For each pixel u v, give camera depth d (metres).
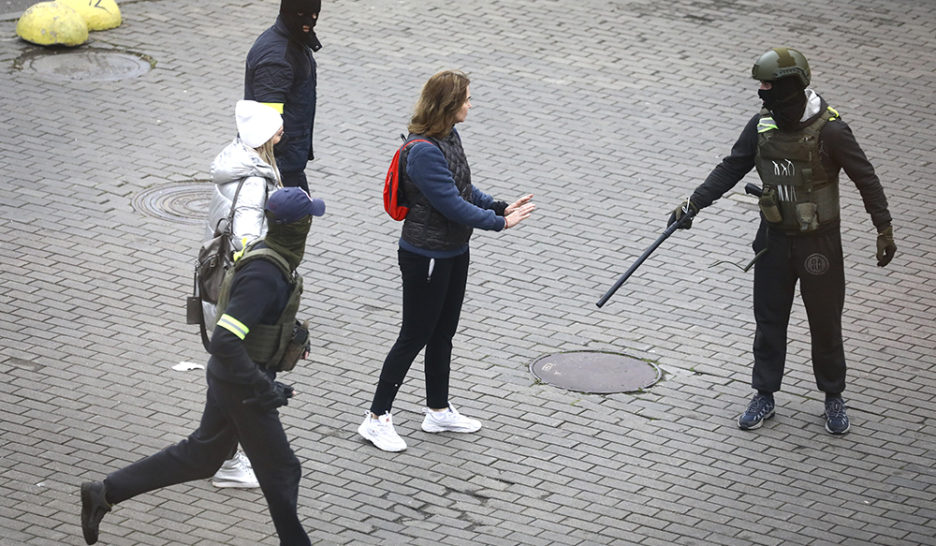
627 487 31.14
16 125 49.75
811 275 32.62
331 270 41.25
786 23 65.44
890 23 66.12
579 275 41.78
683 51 61.19
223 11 63.28
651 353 37.44
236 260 26.08
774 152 31.97
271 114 29.64
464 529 29.14
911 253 44.12
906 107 56.19
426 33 61.72
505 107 54.16
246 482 30.23
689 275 42.16
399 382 31.94
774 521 30.05
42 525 28.17
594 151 50.78
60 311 37.66
